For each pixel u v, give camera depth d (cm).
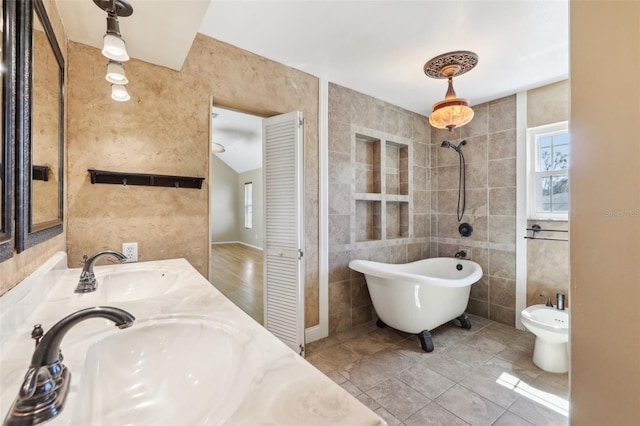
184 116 186
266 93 225
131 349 79
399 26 186
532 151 283
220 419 46
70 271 138
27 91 87
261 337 73
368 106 299
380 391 185
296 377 55
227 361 72
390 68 241
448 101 220
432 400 177
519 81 262
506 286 294
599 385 39
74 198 152
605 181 38
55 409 49
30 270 94
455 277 311
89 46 156
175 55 166
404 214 346
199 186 189
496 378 199
